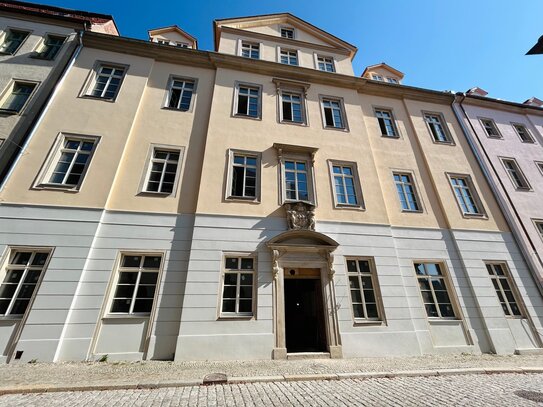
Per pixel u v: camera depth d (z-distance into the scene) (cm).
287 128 1213
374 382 594
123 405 447
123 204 924
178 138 1091
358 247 1018
